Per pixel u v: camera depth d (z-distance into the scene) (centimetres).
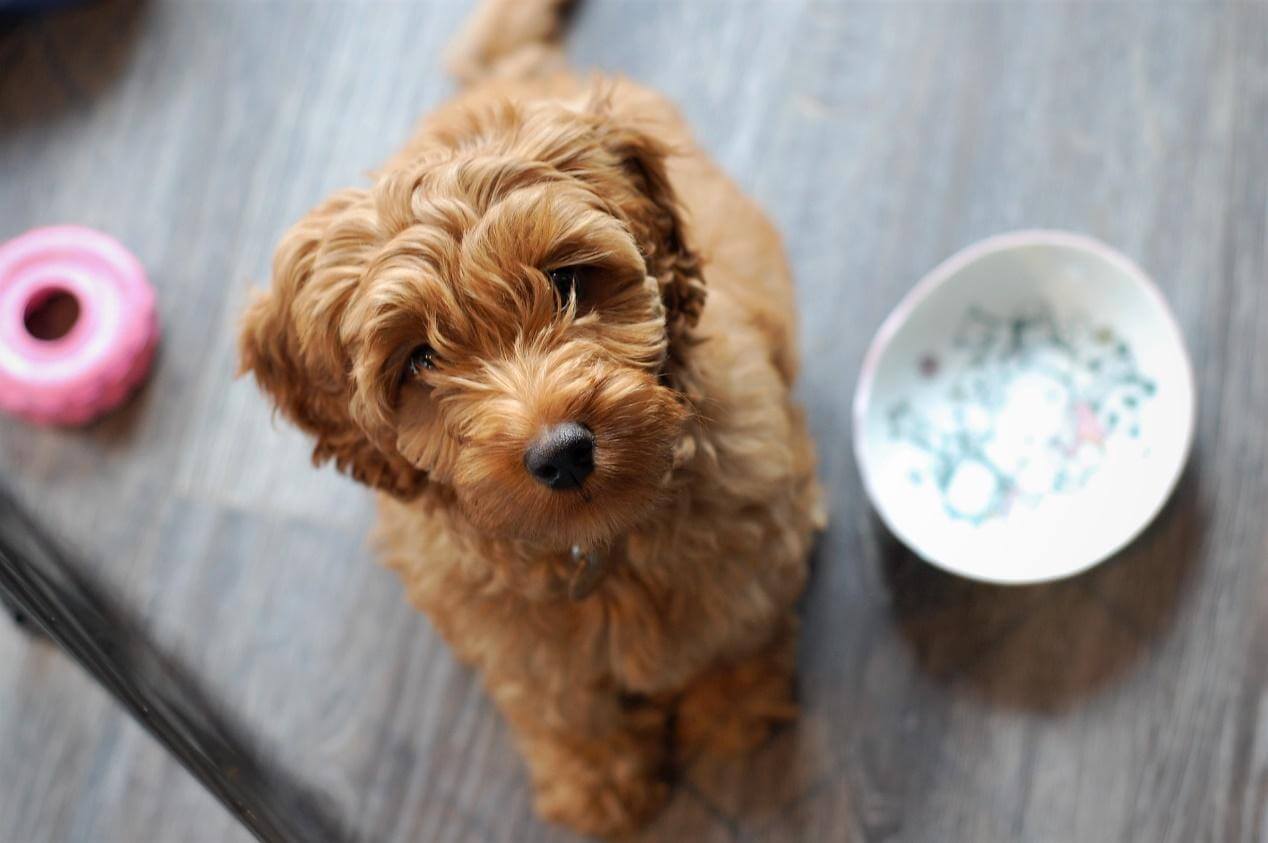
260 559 95
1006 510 86
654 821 88
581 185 69
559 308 68
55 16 107
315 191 102
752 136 98
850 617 89
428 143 72
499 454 67
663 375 72
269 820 83
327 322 70
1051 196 94
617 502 69
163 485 97
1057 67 96
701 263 74
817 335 94
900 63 98
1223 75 94
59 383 96
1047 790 85
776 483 77
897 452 89
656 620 78
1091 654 86
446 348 68
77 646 79
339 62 104
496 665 81
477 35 96
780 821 87
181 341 100
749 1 101
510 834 89
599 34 102
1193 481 88
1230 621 86
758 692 87
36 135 105
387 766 91
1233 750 84
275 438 97
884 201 96
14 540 89
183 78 105
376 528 89
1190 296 91
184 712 88
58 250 99
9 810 92
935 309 90
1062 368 88
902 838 86
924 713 87
